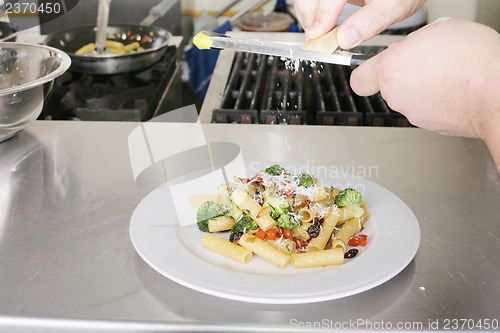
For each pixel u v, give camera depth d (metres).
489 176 0.94
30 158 1.00
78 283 0.66
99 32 1.82
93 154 1.02
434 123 0.60
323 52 0.61
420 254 0.72
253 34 2.01
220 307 0.62
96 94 1.60
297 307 0.61
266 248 0.70
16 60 1.15
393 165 0.98
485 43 0.54
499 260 0.71
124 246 0.74
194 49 1.98
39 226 0.78
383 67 0.59
